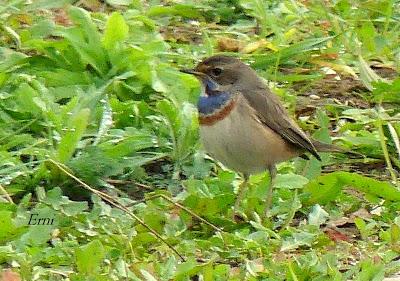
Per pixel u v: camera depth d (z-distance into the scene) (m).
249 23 16.95
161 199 11.77
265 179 12.43
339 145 13.59
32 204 11.77
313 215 11.77
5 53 14.66
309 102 14.94
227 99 12.10
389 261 10.66
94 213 11.30
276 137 12.17
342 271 10.56
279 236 11.18
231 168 12.30
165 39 16.16
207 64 12.39
